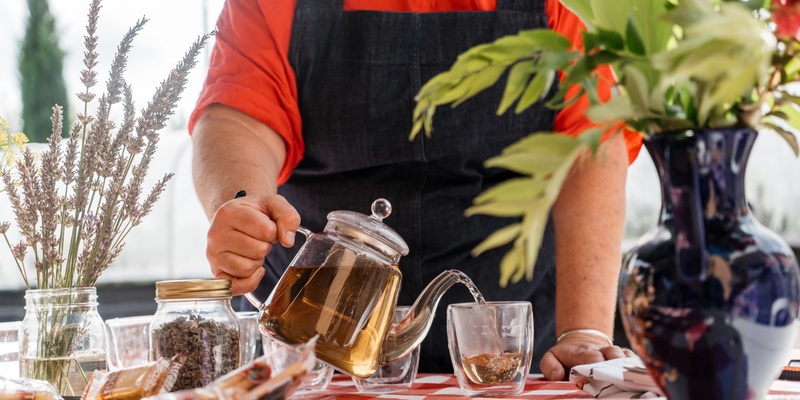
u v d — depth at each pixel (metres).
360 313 1.20
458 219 1.87
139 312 3.57
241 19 1.93
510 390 1.28
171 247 3.83
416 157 1.87
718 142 0.82
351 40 1.92
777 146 3.52
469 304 1.29
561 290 1.74
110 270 3.79
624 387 1.19
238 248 1.32
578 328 1.66
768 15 0.87
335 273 1.20
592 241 1.76
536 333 1.90
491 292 1.87
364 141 1.88
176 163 3.80
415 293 1.86
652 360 0.87
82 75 1.32
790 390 1.15
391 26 1.92
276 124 1.84
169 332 1.17
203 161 1.77
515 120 1.87
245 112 1.83
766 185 3.54
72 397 1.21
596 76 0.88
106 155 1.31
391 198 1.87
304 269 1.22
